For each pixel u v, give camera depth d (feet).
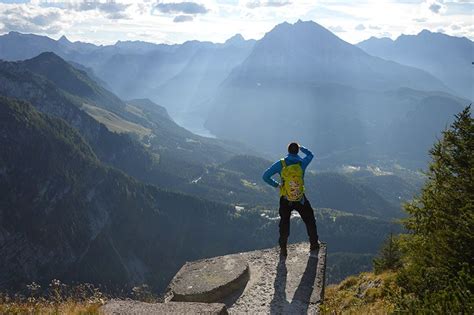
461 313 20.95
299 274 32.12
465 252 28.78
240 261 34.73
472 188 33.65
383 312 32.42
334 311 30.22
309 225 34.47
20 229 569.23
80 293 36.81
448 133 37.60
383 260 66.39
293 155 33.32
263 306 28.60
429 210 36.22
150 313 26.07
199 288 31.24
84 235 625.41
